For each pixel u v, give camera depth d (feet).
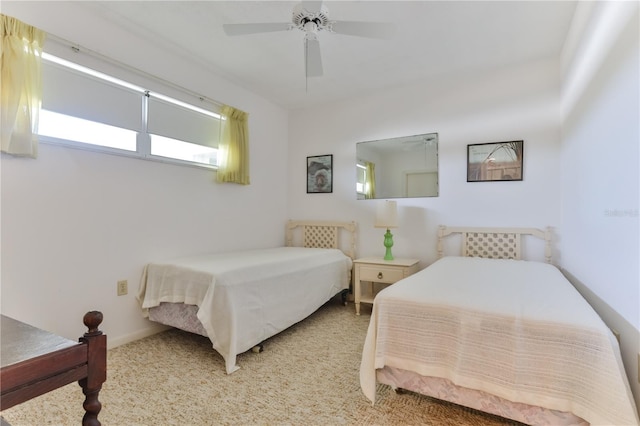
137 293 8.47
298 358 7.32
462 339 4.56
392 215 10.97
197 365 6.95
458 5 7.29
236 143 11.34
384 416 5.13
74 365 2.58
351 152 13.14
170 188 9.43
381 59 9.84
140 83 8.62
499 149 10.37
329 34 8.43
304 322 10.02
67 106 7.23
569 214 8.54
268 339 8.55
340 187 13.37
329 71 10.71
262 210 13.10
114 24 8.03
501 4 7.24
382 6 7.30
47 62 6.92
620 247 4.89
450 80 11.21
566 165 8.85
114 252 8.02
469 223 10.79
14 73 6.18
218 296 6.98
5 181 6.30
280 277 8.59
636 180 4.29
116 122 8.14
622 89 4.81
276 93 12.69
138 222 8.57
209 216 10.70
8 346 2.57
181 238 9.72
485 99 10.63
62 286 7.08
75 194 7.31
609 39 5.36
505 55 9.58
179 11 7.57
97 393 2.74
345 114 13.30
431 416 5.11
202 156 10.56
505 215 10.27
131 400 5.58
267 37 8.65
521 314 4.31
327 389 5.96
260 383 6.19
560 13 7.57
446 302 4.86
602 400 3.61
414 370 4.91
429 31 8.32
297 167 14.46
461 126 11.00
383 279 10.42
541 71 9.82
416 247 11.68
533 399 4.04
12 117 6.14
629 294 4.53
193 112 10.24
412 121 11.86
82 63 7.42
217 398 5.66
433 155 11.44
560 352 3.98
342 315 10.78
